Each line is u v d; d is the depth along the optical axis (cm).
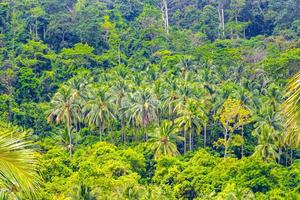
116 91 8231
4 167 1025
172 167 6412
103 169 6009
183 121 7588
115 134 8538
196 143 8531
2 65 10381
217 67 10769
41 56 11162
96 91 8119
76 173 5856
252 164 5856
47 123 8962
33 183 1042
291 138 1323
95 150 7025
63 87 8512
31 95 10050
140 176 6550
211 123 8675
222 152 8069
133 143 8075
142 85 9119
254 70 10425
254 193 5494
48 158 6531
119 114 8175
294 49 10431
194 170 6184
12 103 9344
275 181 5781
